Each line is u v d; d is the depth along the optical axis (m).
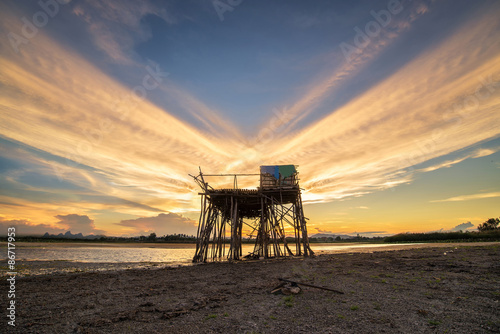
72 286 15.20
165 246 93.75
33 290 14.03
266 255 30.56
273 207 32.88
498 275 14.13
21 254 41.59
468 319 7.84
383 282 13.80
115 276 19.11
